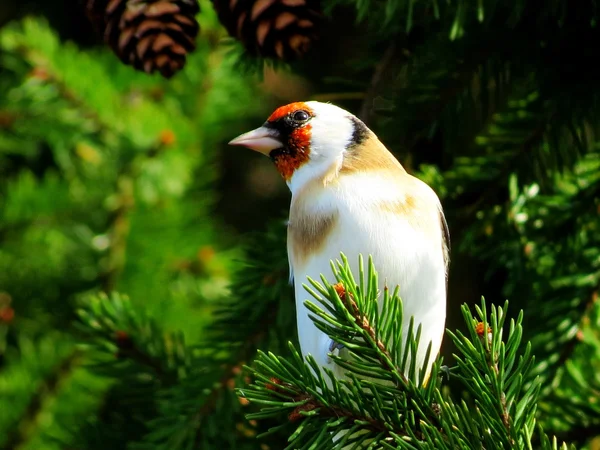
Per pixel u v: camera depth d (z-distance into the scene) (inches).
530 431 70.6
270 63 73.8
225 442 73.7
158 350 74.3
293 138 73.5
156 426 73.7
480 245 74.3
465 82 73.9
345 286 70.9
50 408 75.8
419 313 72.6
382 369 70.9
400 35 74.1
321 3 73.2
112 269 76.7
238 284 74.1
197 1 73.2
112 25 73.1
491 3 73.0
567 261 74.0
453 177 74.2
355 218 72.6
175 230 76.7
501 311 70.9
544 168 74.2
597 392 73.4
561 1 73.2
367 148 73.3
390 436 71.0
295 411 70.9
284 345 73.9
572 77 73.9
